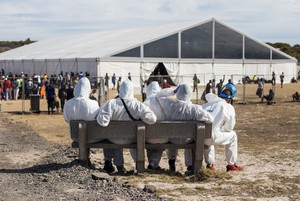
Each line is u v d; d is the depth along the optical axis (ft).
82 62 148.97
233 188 25.96
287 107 93.50
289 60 187.42
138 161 29.01
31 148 42.42
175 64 161.89
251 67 178.81
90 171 28.35
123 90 28.86
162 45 158.51
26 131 56.75
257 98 114.73
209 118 29.01
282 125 65.00
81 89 29.94
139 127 28.58
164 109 29.73
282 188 26.32
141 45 153.07
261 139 51.24
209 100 31.07
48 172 28.76
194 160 29.43
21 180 27.07
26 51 201.98
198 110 29.27
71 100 30.14
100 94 81.56
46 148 42.45
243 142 48.88
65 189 24.66
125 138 29.04
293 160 37.22
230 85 32.09
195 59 166.09
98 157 36.76
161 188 25.45
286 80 187.62
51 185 25.55
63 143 46.98
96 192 24.00
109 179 26.58
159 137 28.96
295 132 57.36
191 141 29.76
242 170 32.30
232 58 174.40
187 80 164.66
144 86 102.47
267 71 182.39
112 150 30.17
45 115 79.61
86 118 29.66
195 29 165.48
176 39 161.68
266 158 38.42
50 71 163.63
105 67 145.69
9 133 54.39
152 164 30.83
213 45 169.99
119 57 148.56
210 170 28.71
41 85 118.83
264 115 78.84
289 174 30.86
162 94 29.86
